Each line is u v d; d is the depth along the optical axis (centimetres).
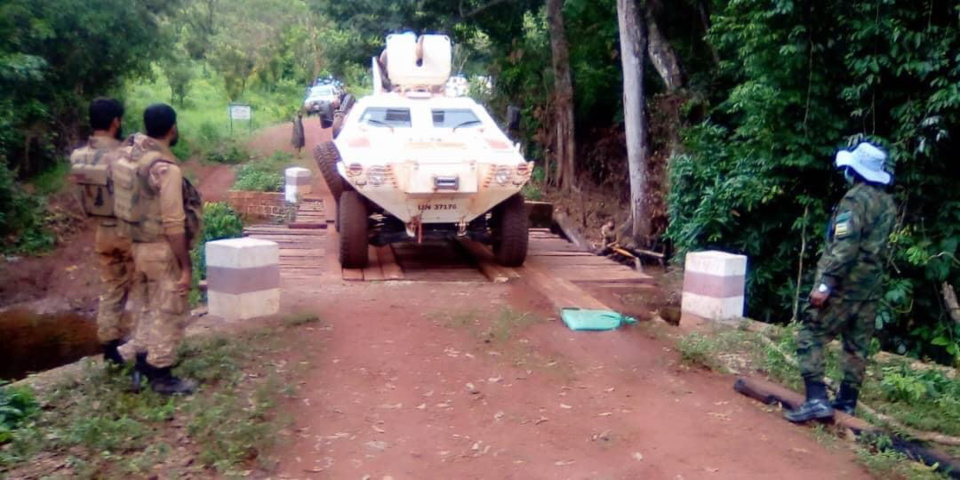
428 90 1073
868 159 516
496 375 601
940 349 934
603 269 1004
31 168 1798
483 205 885
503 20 1978
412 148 890
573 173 1764
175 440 472
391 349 648
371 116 984
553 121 1867
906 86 912
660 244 1339
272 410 518
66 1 1859
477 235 973
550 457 473
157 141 521
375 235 945
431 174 843
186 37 3838
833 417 530
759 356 671
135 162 512
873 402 604
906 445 505
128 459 446
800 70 963
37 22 1766
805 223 1001
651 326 747
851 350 540
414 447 481
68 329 1222
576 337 698
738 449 491
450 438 494
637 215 1366
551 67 1912
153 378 537
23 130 1762
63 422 491
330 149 1123
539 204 1402
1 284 1394
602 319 731
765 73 991
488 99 2112
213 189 1991
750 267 1091
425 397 556
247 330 679
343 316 736
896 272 938
